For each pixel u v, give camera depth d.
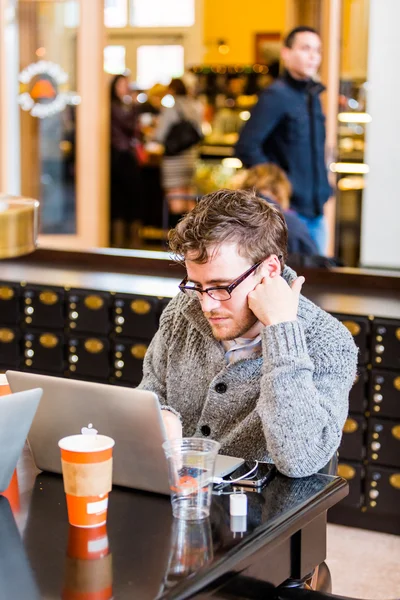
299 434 1.94
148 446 1.84
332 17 4.59
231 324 2.08
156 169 6.00
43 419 1.96
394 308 3.77
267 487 1.90
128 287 4.18
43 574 1.51
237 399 2.18
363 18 4.53
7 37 5.39
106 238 5.72
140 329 4.04
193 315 2.24
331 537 3.77
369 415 3.66
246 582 1.65
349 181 4.62
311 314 2.15
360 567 3.49
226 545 1.61
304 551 1.84
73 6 5.39
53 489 1.92
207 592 1.50
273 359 1.98
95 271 4.68
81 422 1.91
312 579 2.02
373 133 4.55
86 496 1.69
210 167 6.01
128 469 1.90
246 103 5.96
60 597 1.42
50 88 5.46
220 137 5.98
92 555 1.58
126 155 5.81
